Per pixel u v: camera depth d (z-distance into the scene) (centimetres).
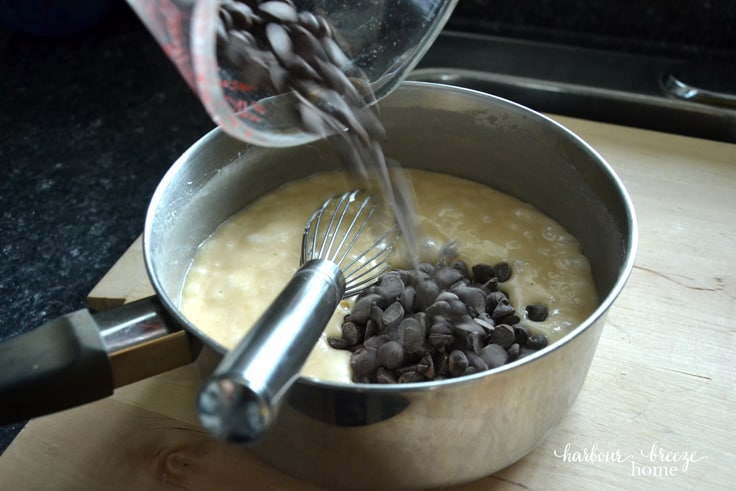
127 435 42
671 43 67
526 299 48
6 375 35
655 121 63
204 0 33
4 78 67
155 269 40
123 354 37
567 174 50
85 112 64
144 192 58
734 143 61
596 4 67
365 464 38
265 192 54
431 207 53
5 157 60
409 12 45
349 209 53
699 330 47
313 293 36
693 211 54
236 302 48
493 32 70
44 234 55
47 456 41
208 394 31
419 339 44
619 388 44
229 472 41
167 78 67
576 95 63
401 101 52
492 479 40
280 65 41
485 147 53
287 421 37
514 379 36
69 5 68
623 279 39
